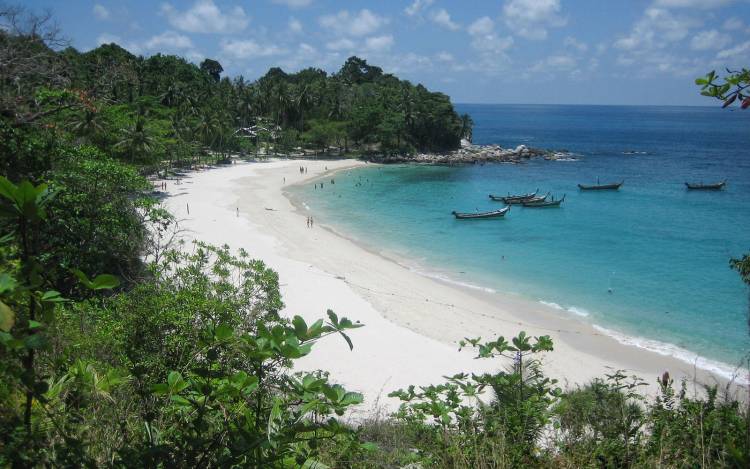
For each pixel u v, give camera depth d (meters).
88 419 3.99
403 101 112.00
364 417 12.87
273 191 70.31
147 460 3.33
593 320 30.88
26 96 18.17
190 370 4.28
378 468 5.45
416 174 90.94
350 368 23.34
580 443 5.25
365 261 41.56
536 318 31.12
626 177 87.81
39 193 2.96
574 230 52.84
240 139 101.44
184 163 84.00
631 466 4.72
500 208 64.00
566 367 24.44
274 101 111.94
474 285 37.09
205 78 121.75
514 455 4.98
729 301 33.50
